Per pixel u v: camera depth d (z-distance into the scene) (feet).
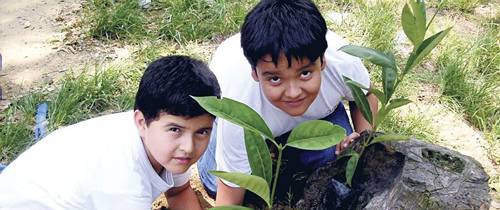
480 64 11.57
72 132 6.55
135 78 10.62
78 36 11.60
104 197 6.10
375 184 6.56
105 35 11.60
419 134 9.78
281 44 5.95
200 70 5.98
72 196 6.17
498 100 10.75
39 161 6.40
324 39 6.23
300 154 7.64
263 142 5.94
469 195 5.97
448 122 10.27
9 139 9.16
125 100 10.15
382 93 6.55
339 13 12.60
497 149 9.78
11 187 6.37
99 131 6.42
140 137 6.27
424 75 11.19
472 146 9.80
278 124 7.30
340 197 6.82
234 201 7.68
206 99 5.42
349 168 6.45
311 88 6.34
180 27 11.75
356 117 8.29
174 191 7.78
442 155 6.42
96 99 10.03
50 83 10.52
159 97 5.81
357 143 6.87
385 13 12.26
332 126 5.70
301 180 7.57
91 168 6.18
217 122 7.45
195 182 8.73
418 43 6.18
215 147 7.95
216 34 11.85
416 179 6.12
